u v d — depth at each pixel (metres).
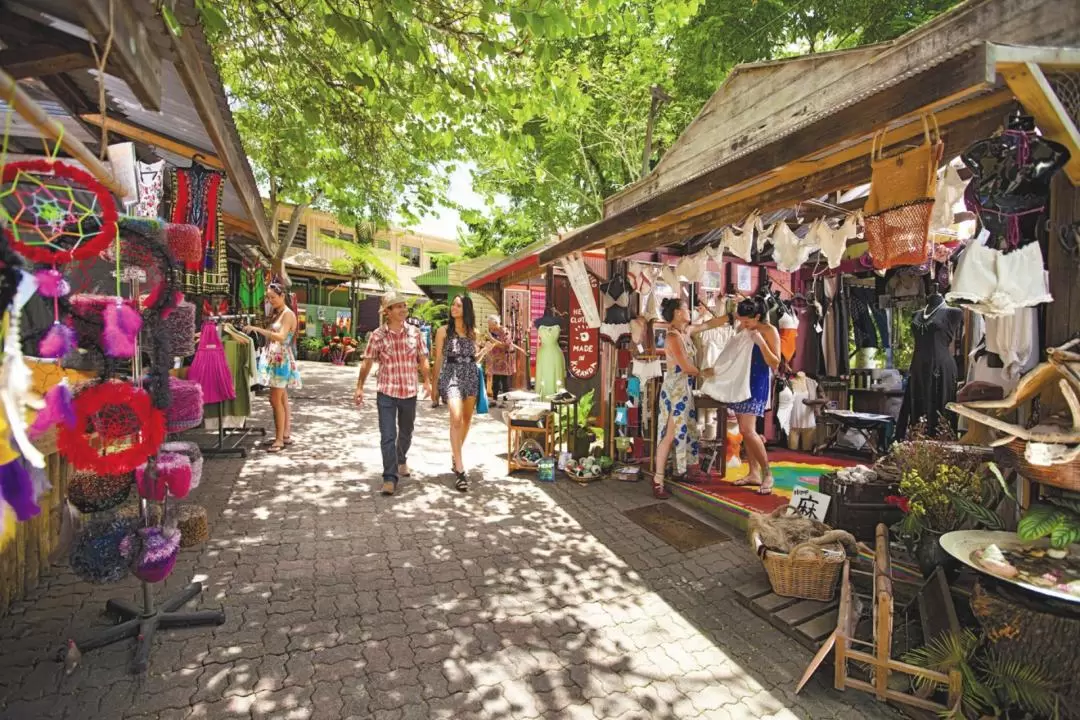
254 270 11.98
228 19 4.19
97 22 1.64
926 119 2.52
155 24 2.09
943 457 3.04
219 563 3.53
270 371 6.52
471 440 7.79
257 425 7.87
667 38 11.09
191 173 4.48
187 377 5.55
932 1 7.56
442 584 3.39
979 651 2.38
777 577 3.24
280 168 7.79
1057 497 2.49
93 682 2.34
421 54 3.75
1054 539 2.20
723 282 6.77
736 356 5.03
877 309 7.12
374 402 10.42
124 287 3.26
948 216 3.05
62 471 3.52
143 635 2.60
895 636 2.75
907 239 2.54
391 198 8.01
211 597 3.10
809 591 3.18
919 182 2.48
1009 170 2.30
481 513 4.69
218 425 6.19
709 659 2.72
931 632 2.50
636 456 6.48
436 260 27.91
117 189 1.78
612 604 3.23
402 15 3.79
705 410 6.18
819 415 6.79
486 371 11.51
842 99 3.99
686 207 4.08
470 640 2.79
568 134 12.20
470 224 8.15
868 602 3.07
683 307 5.21
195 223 4.52
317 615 2.96
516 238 22.72
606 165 14.19
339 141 6.32
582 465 5.88
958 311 5.29
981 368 3.79
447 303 19.20
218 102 3.43
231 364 6.18
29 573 3.11
